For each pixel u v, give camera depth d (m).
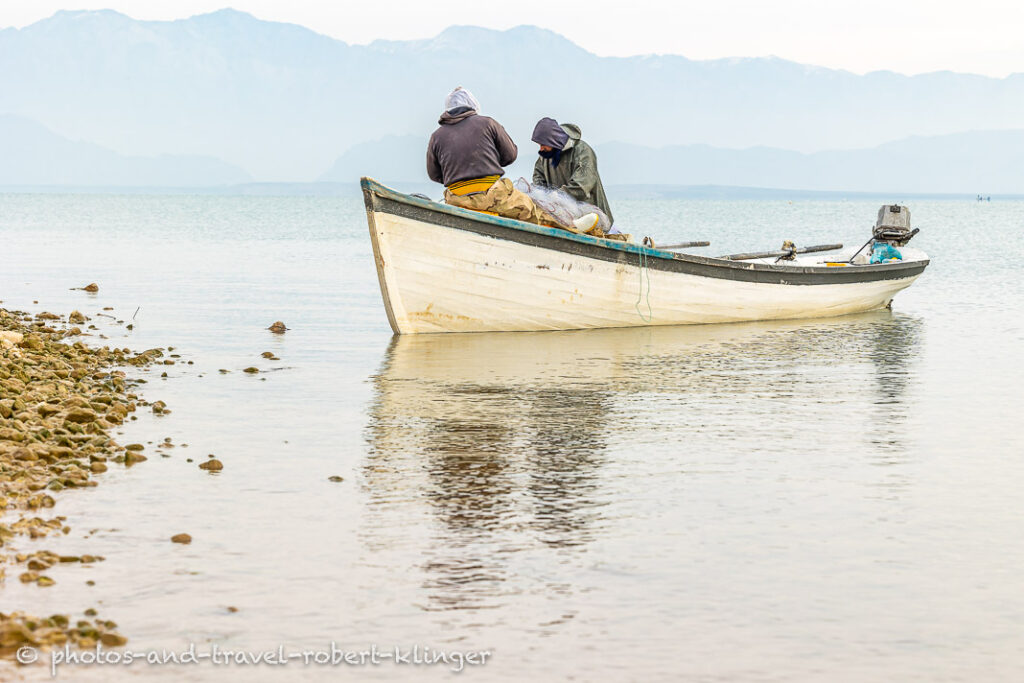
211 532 5.71
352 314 16.44
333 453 7.57
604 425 8.62
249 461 7.30
